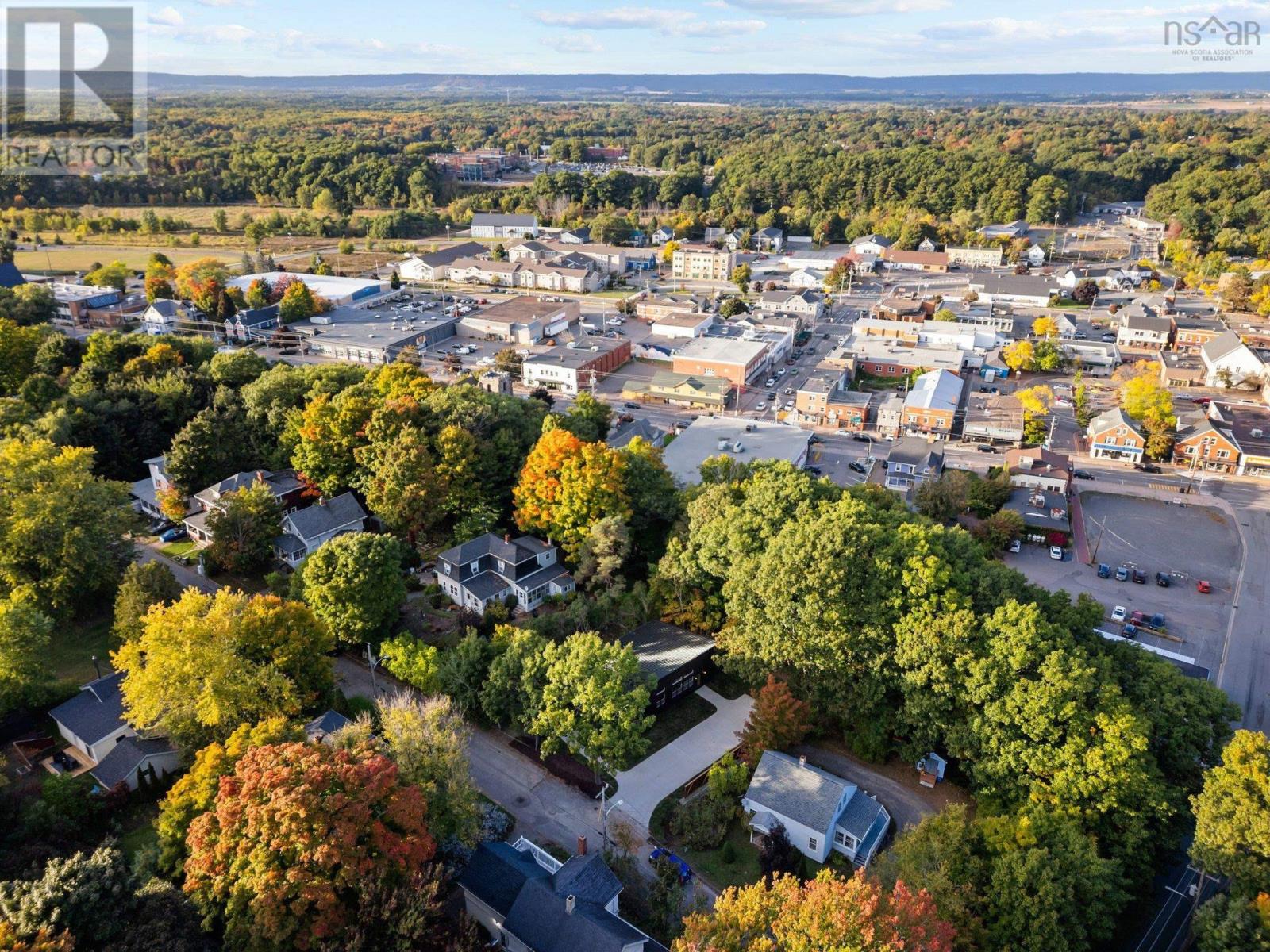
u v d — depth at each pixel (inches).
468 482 3376.0
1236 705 2140.7
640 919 1868.8
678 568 2792.8
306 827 1534.2
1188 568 3555.6
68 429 3604.8
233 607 2272.4
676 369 5831.7
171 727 2128.4
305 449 3506.4
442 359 6220.5
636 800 2253.9
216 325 6673.2
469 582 3019.2
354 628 2615.7
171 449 3754.9
